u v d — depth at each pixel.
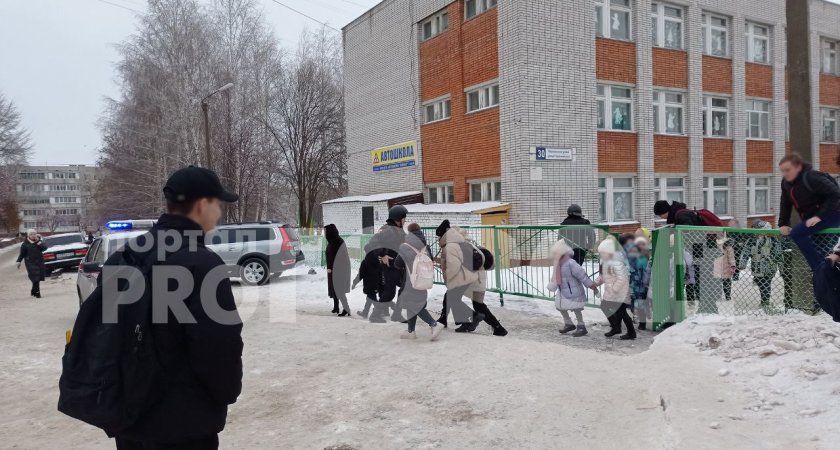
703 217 7.57
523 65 14.64
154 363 1.97
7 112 39.75
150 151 28.80
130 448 2.17
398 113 20.42
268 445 3.97
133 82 29.83
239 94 28.70
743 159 19.11
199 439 2.09
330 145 35.97
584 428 3.97
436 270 11.96
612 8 16.28
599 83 16.00
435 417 4.36
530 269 8.99
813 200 5.13
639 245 7.36
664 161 17.23
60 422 4.74
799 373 4.22
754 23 19.59
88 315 2.06
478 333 7.39
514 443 3.80
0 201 53.81
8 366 6.63
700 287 6.86
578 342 6.74
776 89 20.00
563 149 15.23
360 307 10.16
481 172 16.50
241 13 29.62
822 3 21.73
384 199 18.89
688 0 17.56
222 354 2.00
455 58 17.41
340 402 4.82
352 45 23.09
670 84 17.33
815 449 3.11
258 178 29.92
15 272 23.16
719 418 3.70
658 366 5.04
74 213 123.81
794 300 6.04
